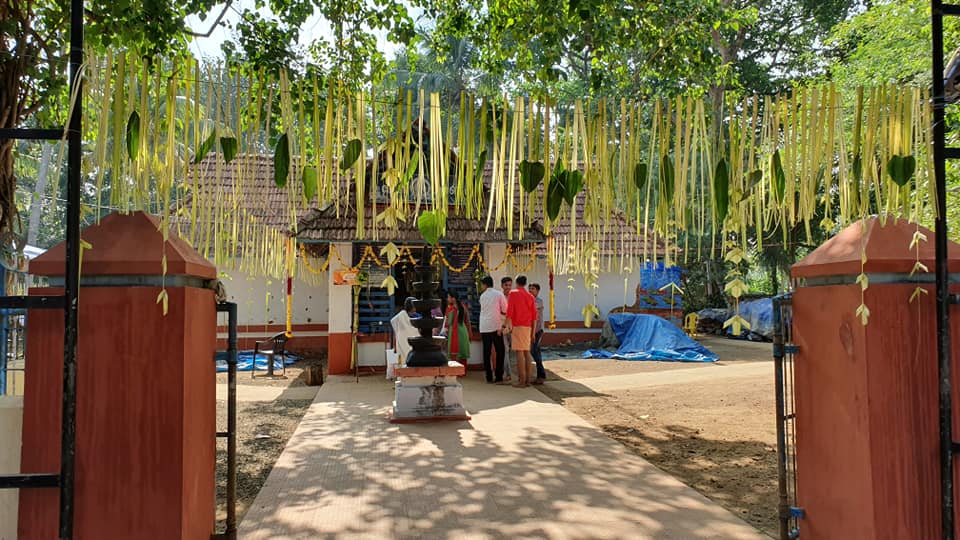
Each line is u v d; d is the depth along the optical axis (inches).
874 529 101.0
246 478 209.6
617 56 310.8
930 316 104.6
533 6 300.8
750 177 117.3
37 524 95.7
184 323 101.7
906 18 369.7
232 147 110.5
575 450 240.8
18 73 148.9
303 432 275.4
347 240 443.8
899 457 102.0
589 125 119.0
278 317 645.3
